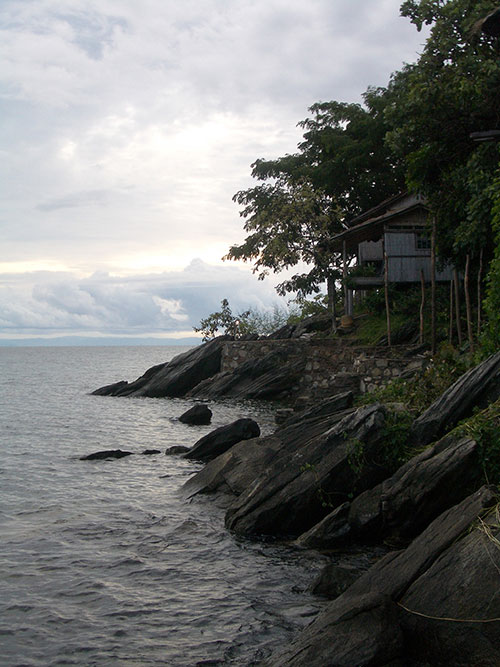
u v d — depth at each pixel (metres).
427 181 21.98
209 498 12.90
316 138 41.88
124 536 10.48
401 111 20.78
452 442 9.64
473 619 5.75
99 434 22.69
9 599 7.81
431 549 6.84
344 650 5.64
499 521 6.54
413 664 5.88
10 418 27.55
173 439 21.61
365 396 16.23
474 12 19.67
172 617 7.34
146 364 110.75
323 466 10.87
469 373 11.20
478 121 19.80
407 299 28.92
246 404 31.50
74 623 7.18
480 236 19.03
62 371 81.38
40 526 11.00
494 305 14.22
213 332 44.47
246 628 7.02
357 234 32.16
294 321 44.19
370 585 6.84
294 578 8.56
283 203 37.09
